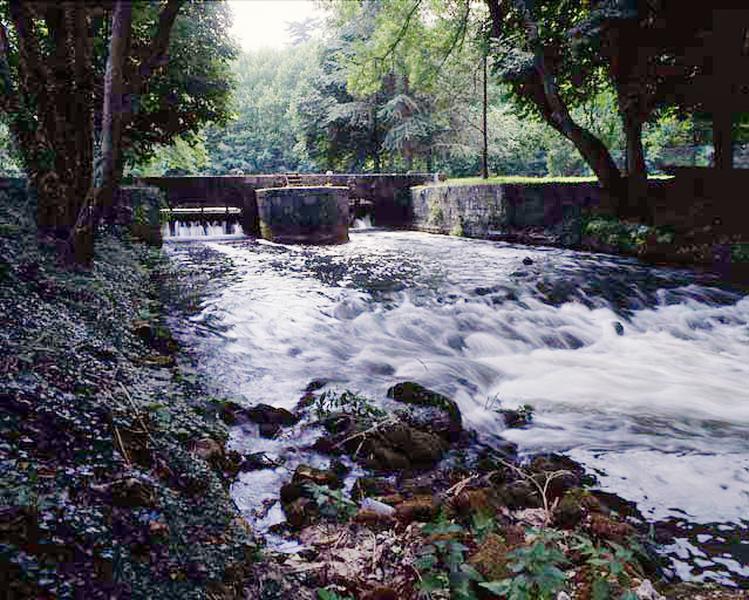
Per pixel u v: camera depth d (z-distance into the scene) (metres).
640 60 15.31
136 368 5.37
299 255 16.31
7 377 3.76
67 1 3.36
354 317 9.44
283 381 6.37
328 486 4.30
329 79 36.06
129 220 12.80
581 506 4.07
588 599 3.05
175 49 13.00
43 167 7.48
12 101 7.11
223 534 3.28
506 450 5.27
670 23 14.57
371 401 5.70
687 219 14.63
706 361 8.23
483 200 20.36
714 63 15.25
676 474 4.82
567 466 4.93
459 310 9.92
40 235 7.55
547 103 17.89
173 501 3.25
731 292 11.44
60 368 4.23
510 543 3.54
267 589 3.02
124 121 6.09
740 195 14.54
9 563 2.34
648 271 13.29
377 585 3.17
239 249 17.83
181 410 4.77
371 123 35.66
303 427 5.24
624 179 16.33
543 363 8.00
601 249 16.02
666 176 17.92
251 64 45.75
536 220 18.41
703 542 3.89
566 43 15.98
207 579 2.84
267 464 4.62
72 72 6.91
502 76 17.83
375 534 3.69
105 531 2.75
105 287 7.37
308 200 19.11
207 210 22.61
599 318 10.09
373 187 25.84
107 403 3.98
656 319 10.22
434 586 3.08
